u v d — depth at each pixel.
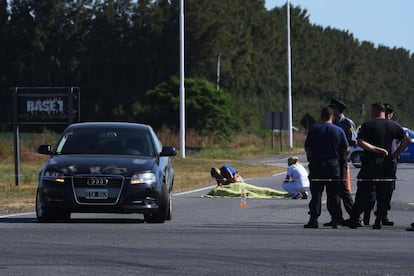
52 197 41.91
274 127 167.25
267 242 35.69
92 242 34.97
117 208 41.88
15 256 31.08
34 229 39.75
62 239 35.84
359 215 42.72
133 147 45.72
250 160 129.12
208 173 94.19
